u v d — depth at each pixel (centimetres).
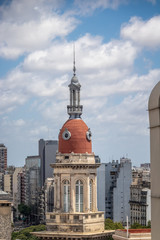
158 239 5025
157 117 5116
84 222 16712
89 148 17312
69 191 17025
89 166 17038
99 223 17162
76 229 16750
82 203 17012
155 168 5100
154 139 5134
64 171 17075
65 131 17262
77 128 17238
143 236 12719
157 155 5091
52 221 17038
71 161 17050
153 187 5100
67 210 17025
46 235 16800
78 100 17588
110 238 16875
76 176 17012
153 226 5088
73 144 17150
